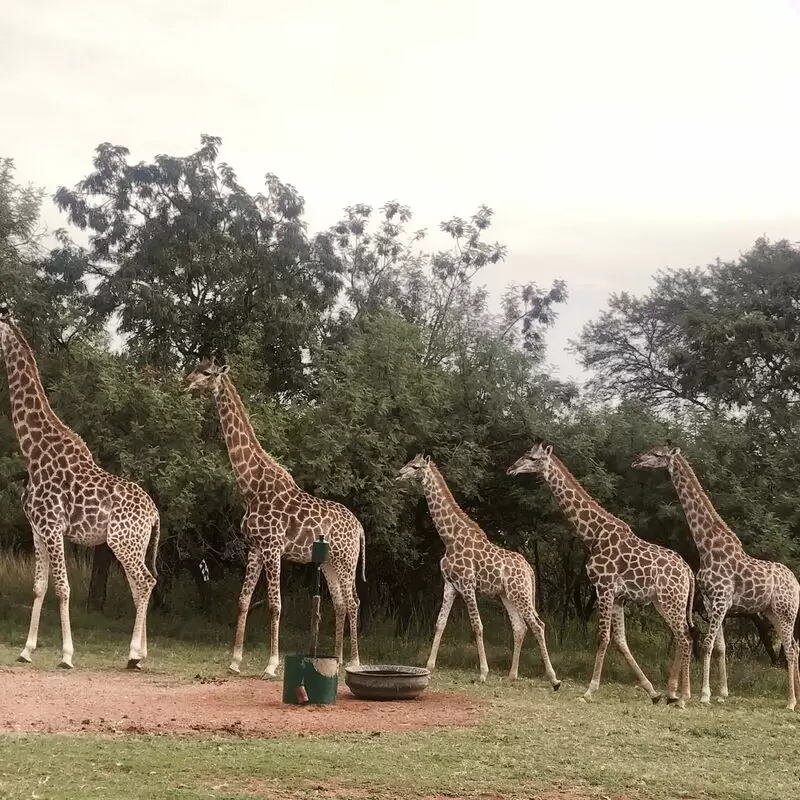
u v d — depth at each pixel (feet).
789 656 38.47
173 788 19.22
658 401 81.87
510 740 25.98
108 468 54.60
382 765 22.06
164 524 53.57
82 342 62.39
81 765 20.85
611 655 52.60
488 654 50.47
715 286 80.38
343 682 37.42
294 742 24.38
